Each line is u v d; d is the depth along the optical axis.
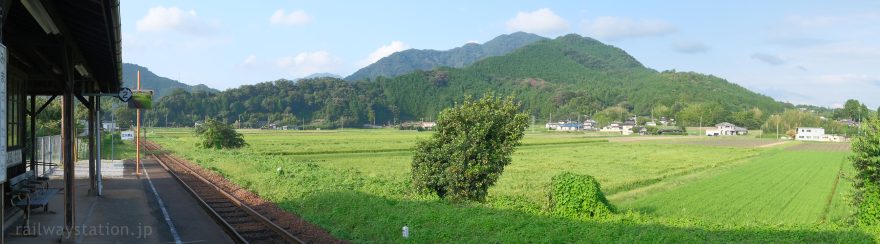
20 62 18.30
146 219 19.48
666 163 61.16
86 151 54.88
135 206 22.41
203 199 24.50
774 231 17.89
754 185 40.19
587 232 16.94
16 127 19.25
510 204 23.36
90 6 10.52
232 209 21.80
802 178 45.94
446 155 25.23
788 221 25.36
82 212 20.55
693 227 19.03
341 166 50.81
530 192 33.50
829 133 170.38
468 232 17.20
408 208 20.97
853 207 21.16
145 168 42.66
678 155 76.31
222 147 73.88
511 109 25.94
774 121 187.75
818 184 41.47
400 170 47.75
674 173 48.56
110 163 43.88
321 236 17.02
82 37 13.98
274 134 142.88
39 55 15.48
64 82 13.79
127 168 42.22
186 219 19.70
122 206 22.33
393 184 29.53
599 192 22.47
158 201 23.98
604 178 43.06
